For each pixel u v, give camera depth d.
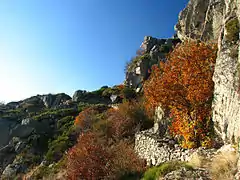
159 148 12.81
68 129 35.16
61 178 18.14
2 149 36.50
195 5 21.03
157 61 38.59
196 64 13.19
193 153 9.23
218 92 10.30
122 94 40.31
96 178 13.15
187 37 22.64
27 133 39.31
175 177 7.41
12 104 64.00
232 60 9.41
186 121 13.08
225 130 9.50
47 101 57.53
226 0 11.88
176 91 13.44
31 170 27.42
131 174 11.80
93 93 52.12
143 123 21.72
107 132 23.23
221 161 7.03
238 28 9.83
